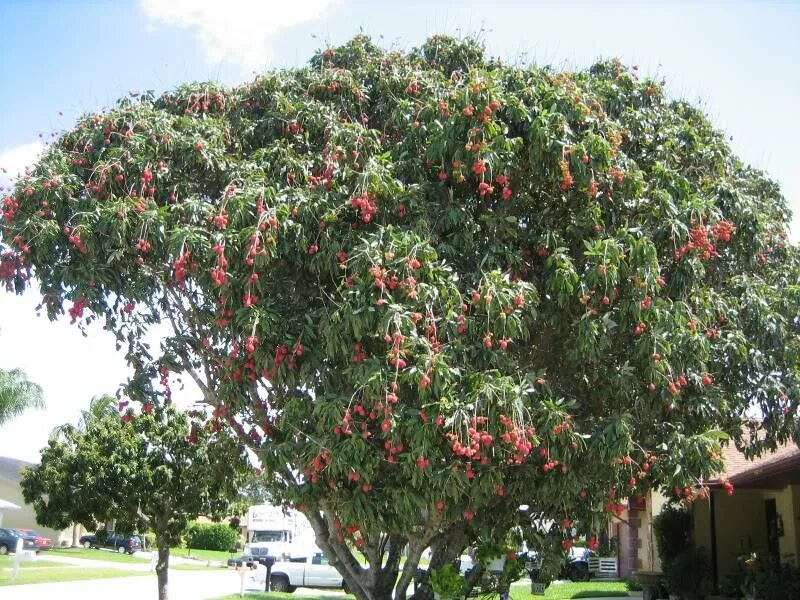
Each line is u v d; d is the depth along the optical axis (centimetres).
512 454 671
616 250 711
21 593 2192
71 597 2103
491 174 746
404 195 761
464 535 954
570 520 833
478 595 985
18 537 4172
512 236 774
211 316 871
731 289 911
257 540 3259
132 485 1454
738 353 809
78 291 781
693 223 778
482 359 688
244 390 816
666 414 796
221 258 709
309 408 737
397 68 1001
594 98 871
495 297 682
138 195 817
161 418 1497
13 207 800
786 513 1670
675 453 736
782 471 1269
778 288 948
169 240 753
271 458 741
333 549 961
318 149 919
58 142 891
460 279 755
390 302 675
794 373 877
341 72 976
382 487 732
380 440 714
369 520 711
